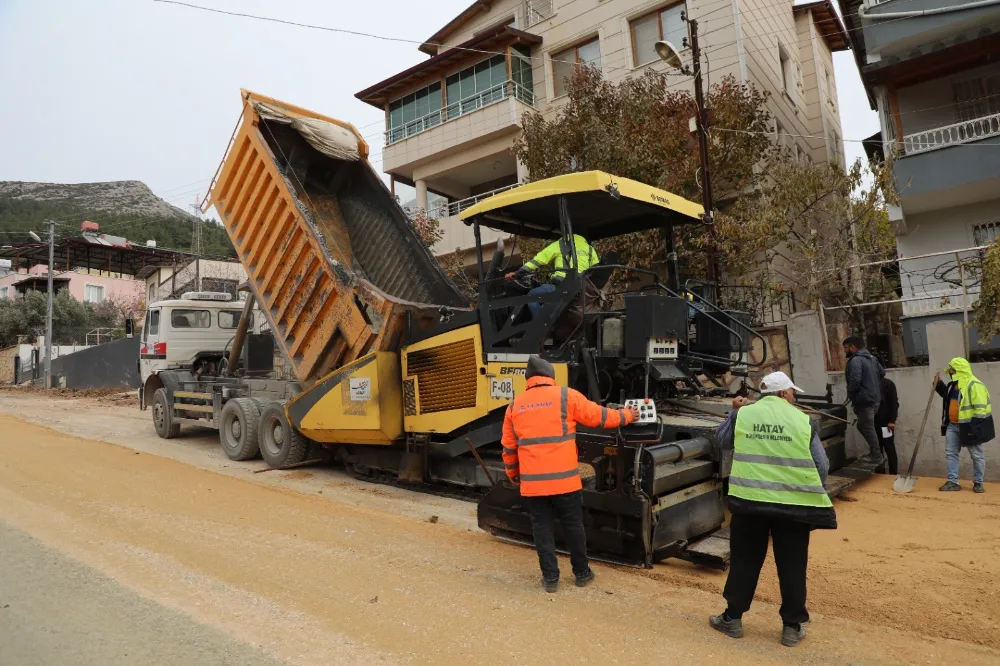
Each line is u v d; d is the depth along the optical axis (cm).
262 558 505
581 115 1278
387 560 507
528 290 701
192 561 493
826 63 2197
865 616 401
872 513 655
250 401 1027
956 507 673
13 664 327
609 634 368
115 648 344
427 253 913
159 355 1295
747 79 1534
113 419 1617
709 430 550
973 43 1264
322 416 843
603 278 671
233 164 954
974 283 981
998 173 1212
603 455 509
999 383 813
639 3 1727
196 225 5128
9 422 1480
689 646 354
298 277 884
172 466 941
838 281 1119
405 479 780
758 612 409
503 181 2214
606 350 583
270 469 956
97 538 547
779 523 362
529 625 380
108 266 4662
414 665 327
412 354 768
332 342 855
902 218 1320
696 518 537
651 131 1212
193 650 341
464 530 613
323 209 969
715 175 1240
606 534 504
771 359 1037
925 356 1206
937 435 860
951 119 1412
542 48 1950
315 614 393
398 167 2166
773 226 1078
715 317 692
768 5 1788
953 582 461
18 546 521
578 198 637
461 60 2059
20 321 3759
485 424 686
